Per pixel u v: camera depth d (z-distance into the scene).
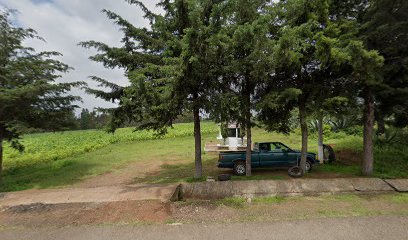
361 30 9.41
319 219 6.37
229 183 9.30
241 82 9.96
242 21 8.98
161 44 9.80
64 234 6.04
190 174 12.48
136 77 8.04
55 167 16.25
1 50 11.31
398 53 9.61
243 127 10.45
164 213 7.17
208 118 9.95
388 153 14.27
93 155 20.39
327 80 9.87
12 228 6.54
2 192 10.38
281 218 6.55
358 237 5.30
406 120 12.34
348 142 17.84
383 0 8.77
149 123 10.69
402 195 8.34
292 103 10.14
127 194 9.02
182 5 8.59
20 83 11.78
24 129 10.70
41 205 8.14
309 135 22.78
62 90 12.34
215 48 8.18
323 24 9.25
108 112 9.75
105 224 6.55
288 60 8.25
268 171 12.66
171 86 7.98
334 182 9.22
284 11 9.16
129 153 20.62
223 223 6.34
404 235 5.34
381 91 9.77
